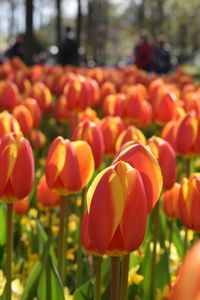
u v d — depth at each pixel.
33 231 1.10
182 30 14.79
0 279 0.95
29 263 0.99
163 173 0.81
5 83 1.63
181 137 0.97
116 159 0.60
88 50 9.77
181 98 1.91
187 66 13.20
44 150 1.83
